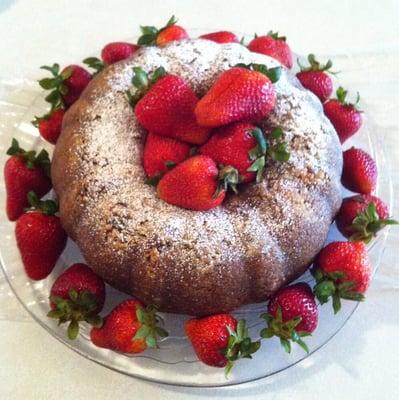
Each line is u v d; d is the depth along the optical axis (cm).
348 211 38
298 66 46
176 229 34
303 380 37
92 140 37
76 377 36
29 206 39
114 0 52
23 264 38
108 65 43
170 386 36
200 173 32
